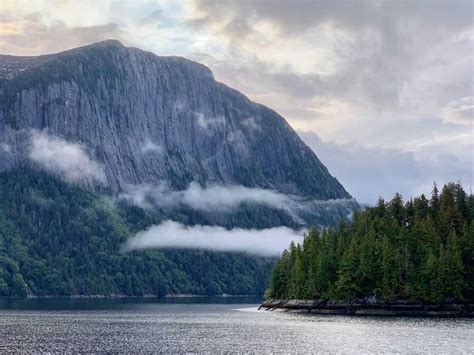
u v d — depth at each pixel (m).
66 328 179.12
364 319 194.50
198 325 193.12
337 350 124.56
